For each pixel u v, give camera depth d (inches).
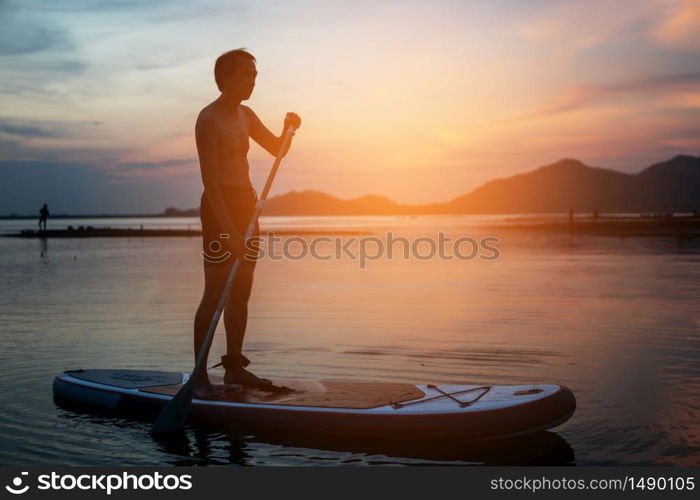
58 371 182.7
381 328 246.2
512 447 123.3
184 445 126.9
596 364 182.9
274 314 285.1
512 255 699.4
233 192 153.7
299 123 162.2
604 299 325.7
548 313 281.0
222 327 258.4
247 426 136.1
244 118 159.2
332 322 261.9
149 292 374.3
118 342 222.2
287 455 121.5
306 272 515.8
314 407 133.3
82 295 360.5
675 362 183.9
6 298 347.9
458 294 356.5
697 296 332.2
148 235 1553.9
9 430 135.0
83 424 139.5
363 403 135.2
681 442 122.2
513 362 186.4
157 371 167.2
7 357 199.8
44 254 799.7
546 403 129.8
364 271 520.4
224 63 153.3
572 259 624.7
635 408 141.8
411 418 126.6
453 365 183.6
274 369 181.3
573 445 122.4
